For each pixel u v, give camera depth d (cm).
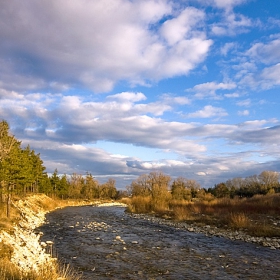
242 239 2417
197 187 9300
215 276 1366
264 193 8769
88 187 11838
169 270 1457
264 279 1332
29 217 3403
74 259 1650
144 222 3712
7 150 3106
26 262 1427
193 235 2655
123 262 1600
